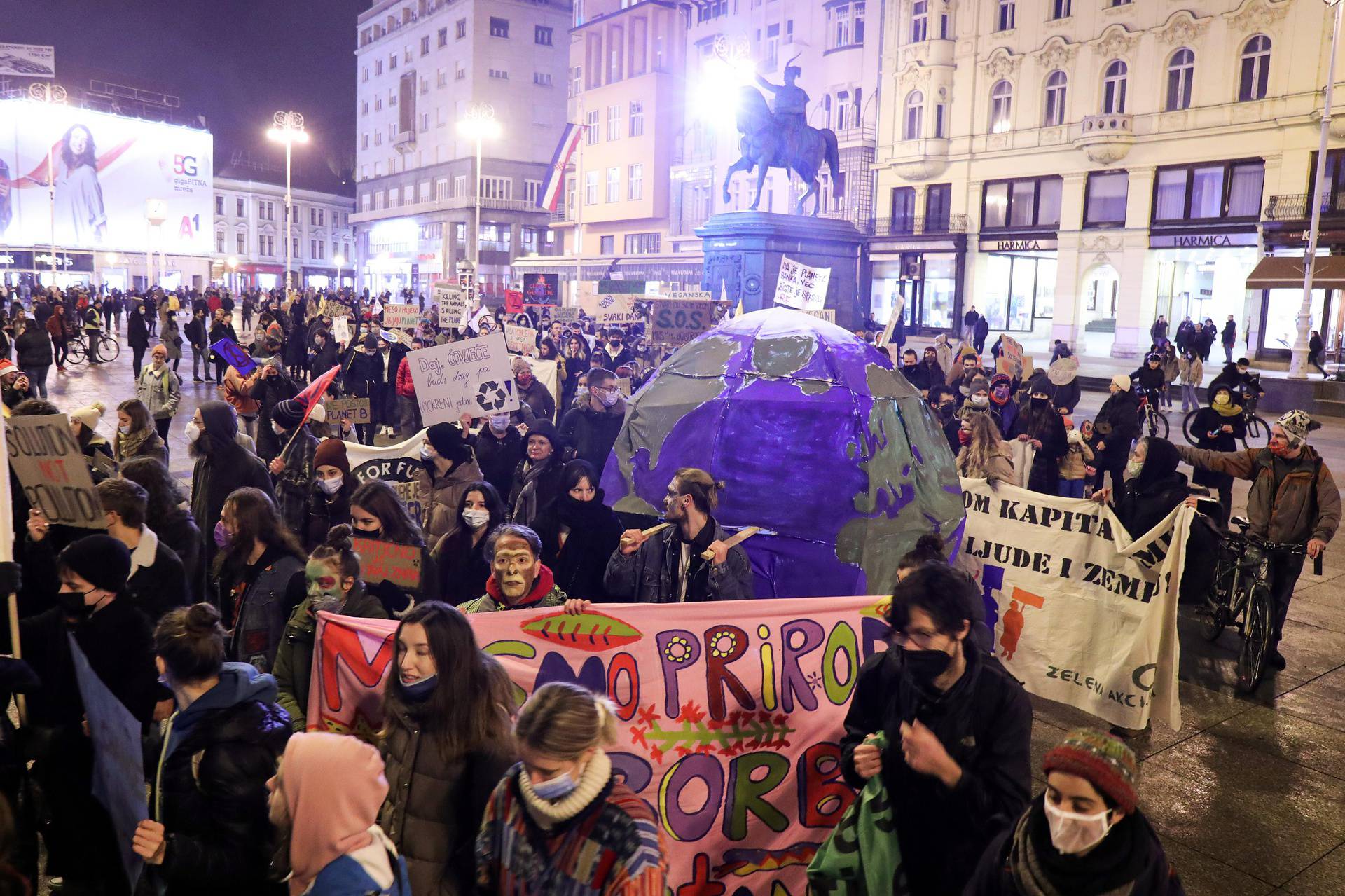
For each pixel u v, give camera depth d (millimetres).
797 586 5566
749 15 55156
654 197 62625
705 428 5980
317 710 3506
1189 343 32219
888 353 14320
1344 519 12305
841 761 3189
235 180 96625
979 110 43344
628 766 3711
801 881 3791
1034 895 2193
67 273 74688
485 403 7953
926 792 2846
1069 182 40406
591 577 5469
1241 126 35156
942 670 2818
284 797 2541
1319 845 4727
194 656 2891
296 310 31969
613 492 6250
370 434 14766
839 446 5746
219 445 6410
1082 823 2100
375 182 95500
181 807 2863
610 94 65688
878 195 47875
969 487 6660
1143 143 38062
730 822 3779
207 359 24203
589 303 24578
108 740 3244
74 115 73500
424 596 4539
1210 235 36219
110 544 3623
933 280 46562
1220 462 7336
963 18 43375
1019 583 6387
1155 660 5758
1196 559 5918
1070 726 6066
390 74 91562
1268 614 6609
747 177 55312
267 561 4531
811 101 51594
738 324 6555
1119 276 39281
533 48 81562
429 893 2869
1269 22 34062
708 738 3797
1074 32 39688
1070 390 13438
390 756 2957
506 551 4078
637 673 3770
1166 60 37125
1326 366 32469
